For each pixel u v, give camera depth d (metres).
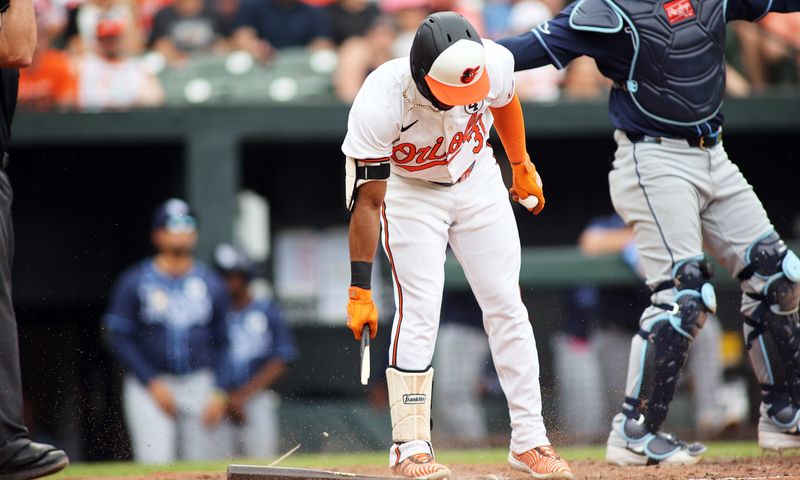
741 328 33.25
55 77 36.69
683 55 18.02
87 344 38.31
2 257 14.87
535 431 15.94
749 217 18.69
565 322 33.03
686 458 18.44
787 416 19.09
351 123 14.52
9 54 14.53
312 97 37.75
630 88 18.36
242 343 31.06
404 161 14.95
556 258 33.31
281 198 40.66
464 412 31.52
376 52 38.94
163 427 29.97
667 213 18.30
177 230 29.97
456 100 13.96
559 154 40.66
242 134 36.12
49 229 39.50
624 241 33.81
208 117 36.00
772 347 19.05
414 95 14.37
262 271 40.44
